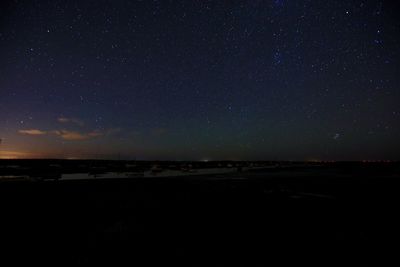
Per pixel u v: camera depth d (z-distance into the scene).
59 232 6.81
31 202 10.62
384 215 9.22
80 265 4.87
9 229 7.05
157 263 5.02
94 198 11.84
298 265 5.06
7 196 11.97
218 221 8.17
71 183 18.22
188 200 11.74
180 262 5.09
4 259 5.12
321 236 6.82
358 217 8.90
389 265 5.12
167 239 6.39
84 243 6.01
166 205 10.52
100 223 7.72
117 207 10.01
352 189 16.66
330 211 9.80
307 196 13.41
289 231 7.22
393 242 6.41
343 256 5.53
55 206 9.95
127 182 19.81
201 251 5.68
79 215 8.67
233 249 5.81
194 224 7.80
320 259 5.36
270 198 12.59
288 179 24.52
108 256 5.29
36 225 7.45
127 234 6.63
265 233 7.04
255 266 4.97
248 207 10.35
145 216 8.67
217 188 16.42
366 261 5.29
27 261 5.04
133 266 4.86
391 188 17.31
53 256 5.27
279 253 5.64
